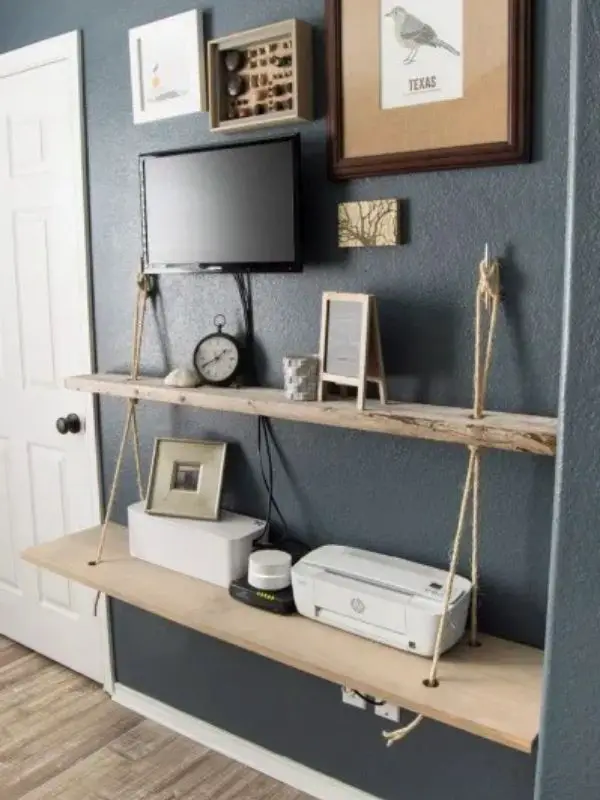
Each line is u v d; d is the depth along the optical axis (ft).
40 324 8.30
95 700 8.29
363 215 5.65
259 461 6.68
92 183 7.52
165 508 6.76
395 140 5.44
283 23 5.71
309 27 5.77
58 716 7.99
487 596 5.51
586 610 3.73
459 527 4.97
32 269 8.25
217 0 6.33
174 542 6.61
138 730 7.77
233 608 5.99
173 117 6.75
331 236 5.92
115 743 7.55
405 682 4.92
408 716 6.11
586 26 3.46
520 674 5.01
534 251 5.01
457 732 5.88
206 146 6.20
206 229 6.31
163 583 6.45
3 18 8.09
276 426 6.51
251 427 6.68
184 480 6.81
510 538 5.37
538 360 5.08
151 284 7.11
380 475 5.95
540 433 4.52
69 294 7.92
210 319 6.77
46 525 8.77
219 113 6.23
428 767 6.08
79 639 8.67
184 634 7.54
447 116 5.19
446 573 5.58
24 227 8.23
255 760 7.17
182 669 7.65
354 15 5.50
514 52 4.84
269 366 6.45
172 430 7.27
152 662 7.90
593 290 3.57
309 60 5.80
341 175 5.71
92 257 7.65
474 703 4.69
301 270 5.86
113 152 7.29
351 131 5.64
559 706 3.86
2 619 9.57
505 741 4.40
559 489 3.75
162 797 6.79
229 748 7.35
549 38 4.78
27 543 9.05
